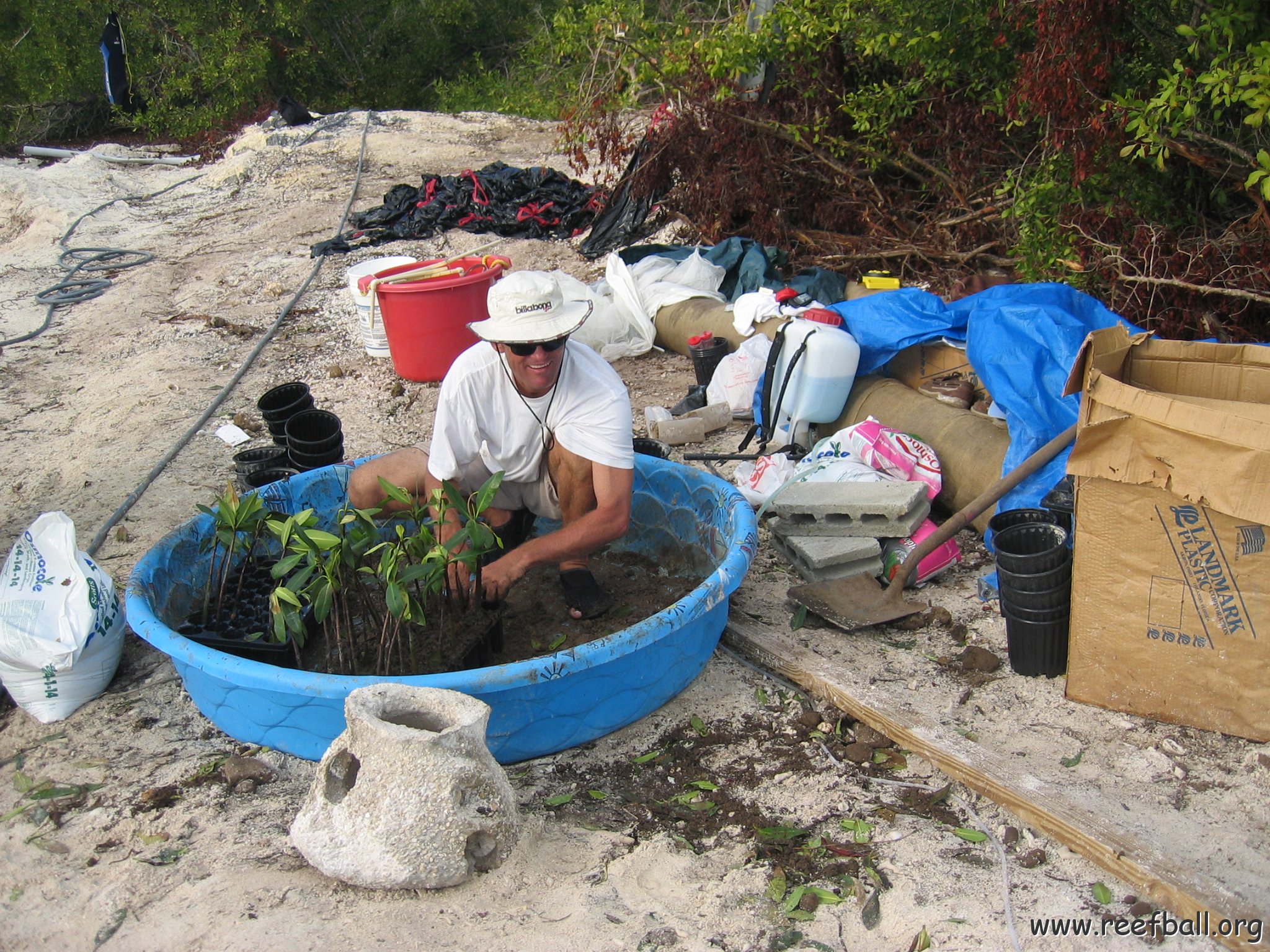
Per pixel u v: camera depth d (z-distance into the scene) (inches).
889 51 257.3
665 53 303.3
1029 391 160.1
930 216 279.0
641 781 117.6
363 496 150.8
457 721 100.8
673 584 155.9
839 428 200.2
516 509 156.3
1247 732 114.3
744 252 279.3
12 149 708.0
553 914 98.3
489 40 826.8
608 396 138.0
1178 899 93.3
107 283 361.1
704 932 96.0
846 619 141.3
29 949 97.6
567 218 364.5
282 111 596.4
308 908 99.4
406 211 392.2
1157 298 196.7
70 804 116.7
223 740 127.1
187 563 146.6
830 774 116.6
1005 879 99.8
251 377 263.3
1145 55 195.5
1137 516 111.9
